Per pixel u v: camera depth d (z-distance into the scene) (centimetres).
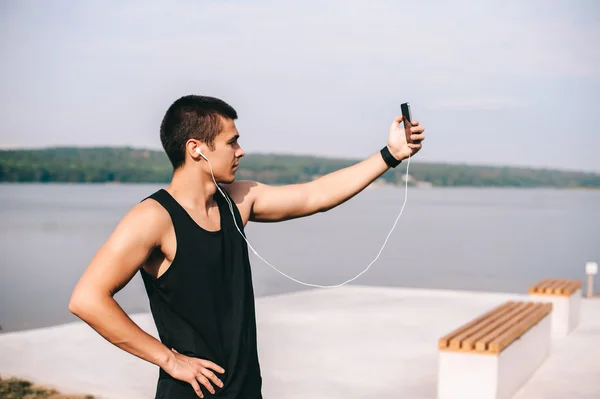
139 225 248
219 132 263
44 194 15012
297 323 1014
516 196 17425
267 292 2173
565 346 872
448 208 10431
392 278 2705
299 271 2900
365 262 3284
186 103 264
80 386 704
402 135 300
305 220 7388
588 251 3997
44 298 2120
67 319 1712
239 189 294
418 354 830
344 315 1074
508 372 634
